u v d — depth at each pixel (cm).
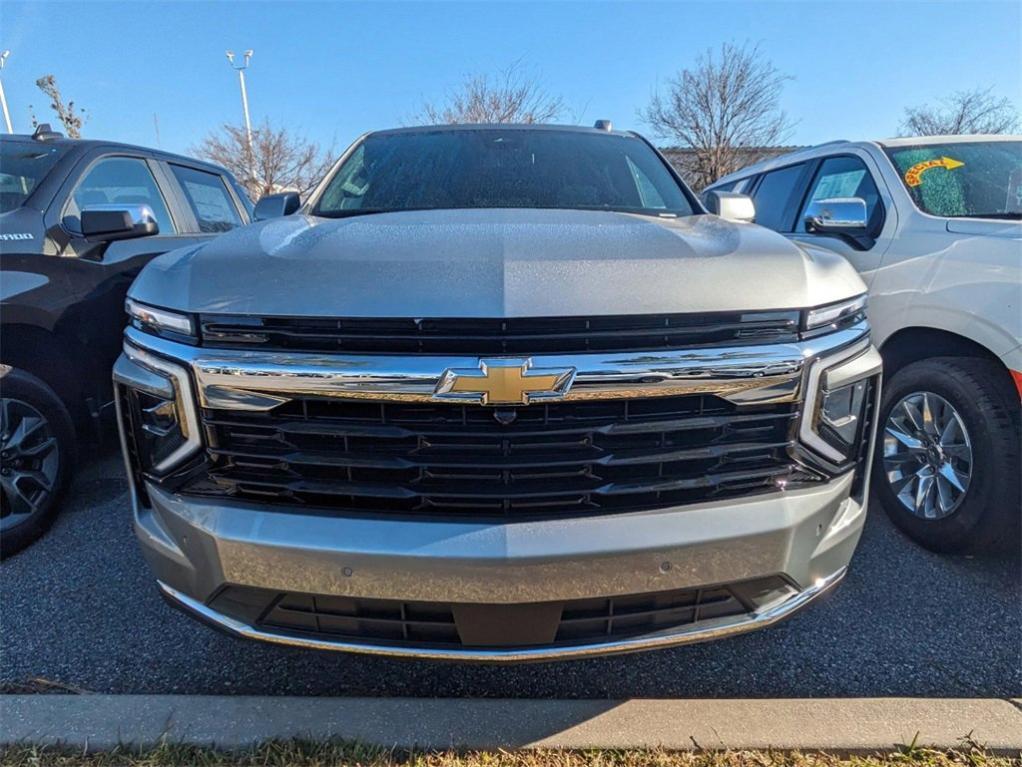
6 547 283
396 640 167
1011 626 239
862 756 180
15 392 286
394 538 158
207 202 482
